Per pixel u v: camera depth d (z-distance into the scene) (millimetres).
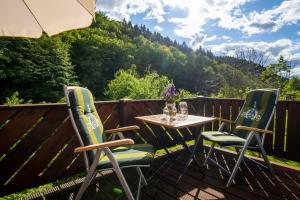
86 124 2131
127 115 3285
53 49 27516
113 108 3217
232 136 2891
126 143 1855
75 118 2086
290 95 6844
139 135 3516
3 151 2328
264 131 2465
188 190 2455
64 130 2754
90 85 36969
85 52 38812
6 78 23266
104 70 40688
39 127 2549
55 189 2488
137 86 23312
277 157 3697
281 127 3502
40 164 2594
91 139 2074
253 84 9688
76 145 2887
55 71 27203
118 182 2633
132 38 60719
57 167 2744
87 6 2031
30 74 24328
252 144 2686
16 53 23328
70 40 36781
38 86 25609
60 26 2129
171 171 2967
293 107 3350
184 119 2768
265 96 2947
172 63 54625
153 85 23688
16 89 23906
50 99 26031
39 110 2529
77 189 2496
